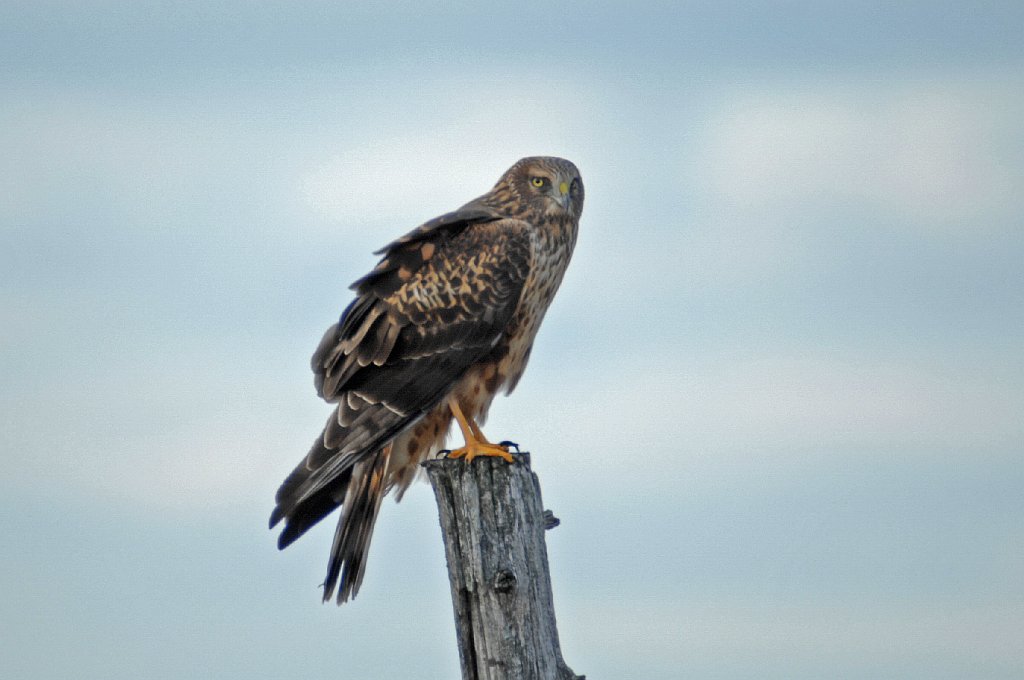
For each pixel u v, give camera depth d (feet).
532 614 28.58
